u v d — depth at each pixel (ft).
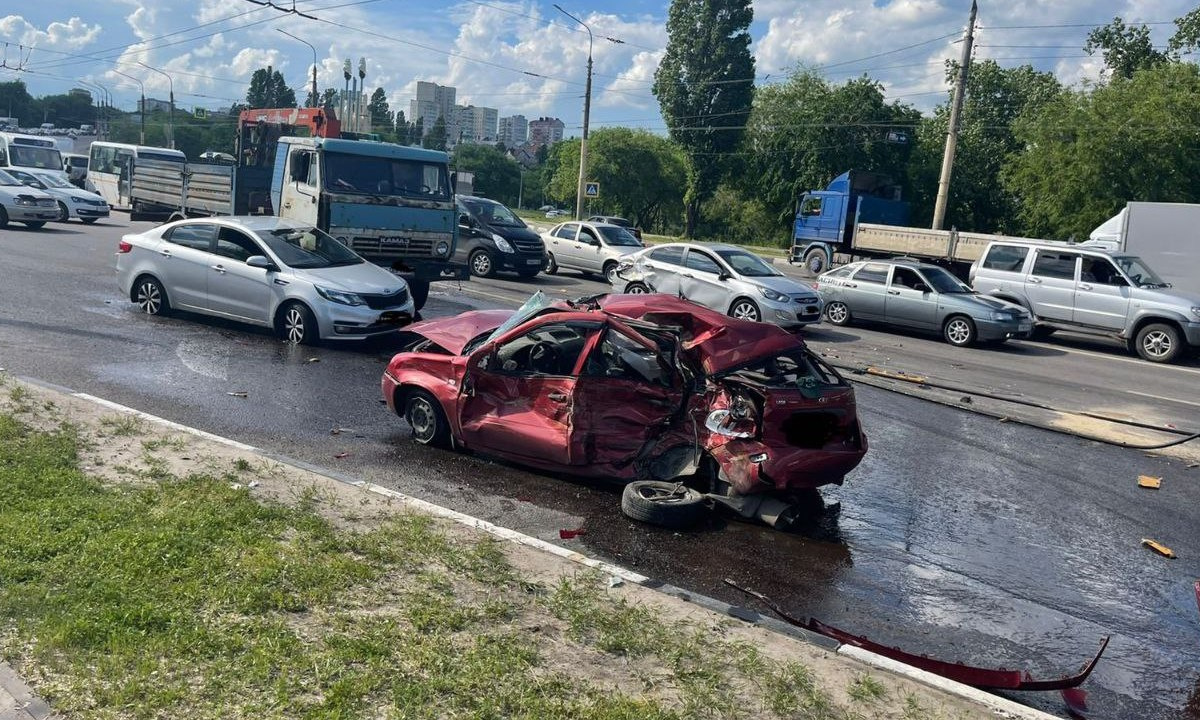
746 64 190.39
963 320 56.34
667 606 15.72
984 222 176.86
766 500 21.89
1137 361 55.52
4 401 24.95
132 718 11.16
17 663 12.13
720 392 21.59
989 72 197.57
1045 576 20.01
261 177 69.77
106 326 39.50
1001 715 12.91
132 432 23.31
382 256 49.06
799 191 177.88
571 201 253.44
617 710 11.96
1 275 51.62
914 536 21.94
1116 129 107.14
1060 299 59.77
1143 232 68.95
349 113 144.77
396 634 13.64
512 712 11.85
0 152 120.78
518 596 15.52
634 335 22.36
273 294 39.14
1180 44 146.82
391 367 26.63
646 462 22.45
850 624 16.98
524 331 23.72
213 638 13.00
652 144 239.71
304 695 11.87
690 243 59.16
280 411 28.43
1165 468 29.71
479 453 25.30
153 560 15.23
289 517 18.10
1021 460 29.63
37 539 15.67
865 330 61.87
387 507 19.42
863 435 23.08
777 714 12.41
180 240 42.45
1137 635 17.38
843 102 172.65
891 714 12.68
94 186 119.24
